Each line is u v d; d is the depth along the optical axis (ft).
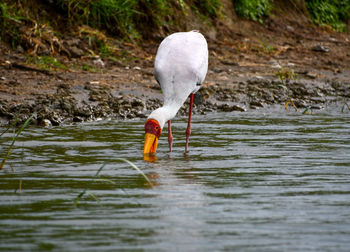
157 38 81.66
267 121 47.14
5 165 28.91
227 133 40.70
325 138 38.29
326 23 121.19
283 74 73.10
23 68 62.13
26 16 71.36
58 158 30.96
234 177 26.14
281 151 33.40
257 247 15.98
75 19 75.72
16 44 66.95
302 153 32.71
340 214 19.52
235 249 15.79
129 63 71.56
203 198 21.85
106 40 74.64
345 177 26.14
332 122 46.68
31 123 44.83
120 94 55.77
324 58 90.99
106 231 17.46
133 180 25.43
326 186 24.13
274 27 104.63
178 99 34.76
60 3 75.46
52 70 63.16
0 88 52.95
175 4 88.58
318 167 28.58
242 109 54.90
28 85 55.26
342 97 63.93
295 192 22.97
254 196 22.24
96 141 36.78
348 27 126.21
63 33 72.74
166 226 18.01
